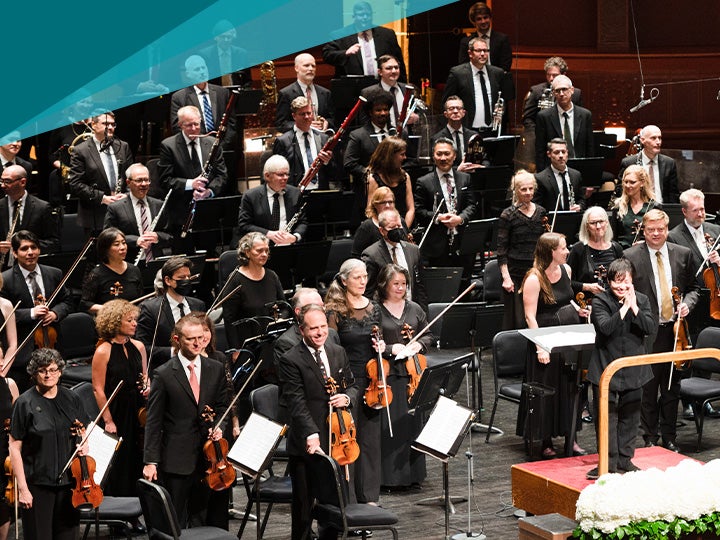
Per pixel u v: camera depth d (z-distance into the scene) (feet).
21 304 51.72
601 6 98.22
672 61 96.27
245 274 51.31
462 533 41.27
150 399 38.17
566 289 49.80
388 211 51.75
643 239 62.39
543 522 33.53
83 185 63.16
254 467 36.19
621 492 31.04
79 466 37.42
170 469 37.88
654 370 50.42
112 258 52.34
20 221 59.52
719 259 53.57
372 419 44.27
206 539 34.19
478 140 69.62
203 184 62.18
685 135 89.97
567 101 71.92
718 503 31.63
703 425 56.03
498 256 60.13
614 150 78.18
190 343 38.27
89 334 53.78
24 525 37.88
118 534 42.75
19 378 50.24
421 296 53.26
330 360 40.40
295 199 59.98
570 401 48.52
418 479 47.19
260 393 43.06
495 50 78.54
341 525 35.73
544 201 66.54
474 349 55.06
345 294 45.09
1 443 40.01
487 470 49.26
